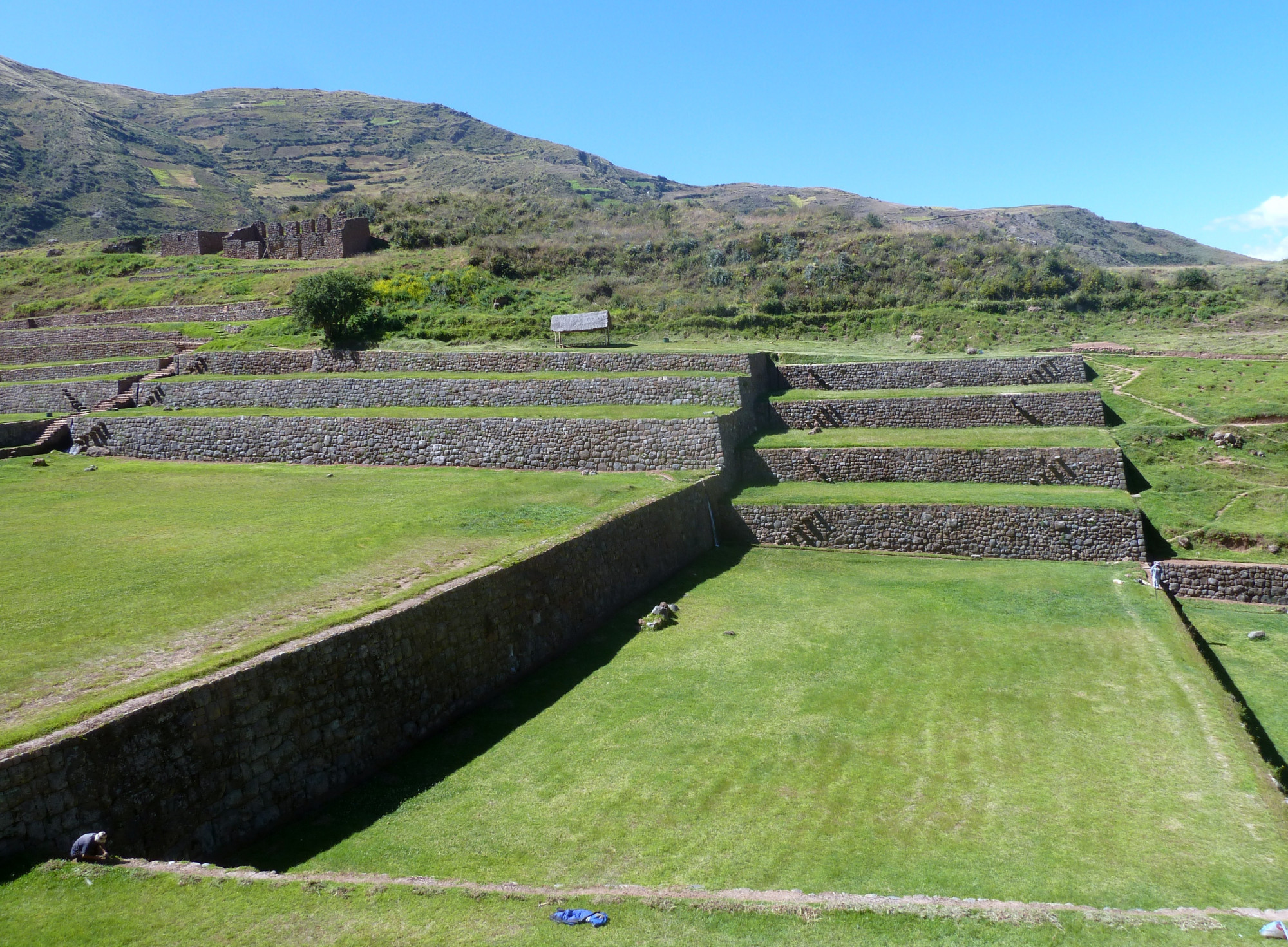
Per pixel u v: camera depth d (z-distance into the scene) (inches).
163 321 2322.8
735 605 976.3
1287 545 1213.7
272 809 510.9
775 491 1352.1
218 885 406.0
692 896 414.6
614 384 1529.3
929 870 472.4
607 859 483.8
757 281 2578.7
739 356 1625.2
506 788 564.4
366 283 2272.4
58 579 729.0
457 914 396.8
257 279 2554.1
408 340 2026.3
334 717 561.9
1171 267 3048.7
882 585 1056.2
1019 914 401.4
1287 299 2384.4
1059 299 2404.0
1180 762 594.6
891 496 1284.4
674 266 2746.1
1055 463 1348.4
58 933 361.4
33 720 439.8
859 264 2610.7
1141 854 486.0
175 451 1485.0
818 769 594.6
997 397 1534.2
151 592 695.7
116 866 410.3
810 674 767.1
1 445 1477.6
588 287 2487.7
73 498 1118.4
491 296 2331.4
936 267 2581.2
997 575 1103.0
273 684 525.0
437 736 639.1
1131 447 1499.8
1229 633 992.9
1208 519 1301.7
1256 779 569.3
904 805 547.5
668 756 611.2
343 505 1078.4
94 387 1697.8
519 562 781.9
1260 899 441.1
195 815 471.5
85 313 2432.3
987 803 548.7
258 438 1457.9
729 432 1389.0
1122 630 873.5
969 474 1375.5
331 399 1606.8
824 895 422.0
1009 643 844.6
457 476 1299.2
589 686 740.0
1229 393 1667.1
